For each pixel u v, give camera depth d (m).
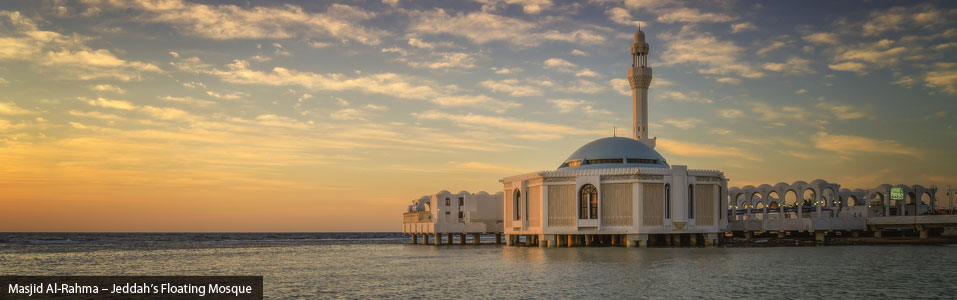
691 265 61.97
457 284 50.06
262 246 139.88
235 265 74.38
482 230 132.50
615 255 76.25
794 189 125.56
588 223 94.06
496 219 134.38
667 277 52.25
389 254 94.44
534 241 107.19
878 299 41.16
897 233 123.31
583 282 49.69
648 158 103.44
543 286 47.81
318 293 46.94
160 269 69.62
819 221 112.62
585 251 85.00
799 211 123.62
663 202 93.31
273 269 67.44
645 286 47.12
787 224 115.44
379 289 48.16
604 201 94.44
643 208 92.81
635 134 137.25
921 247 92.38
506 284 49.41
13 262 82.69
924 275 53.22
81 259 88.81
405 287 48.97
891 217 113.00
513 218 106.94
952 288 45.75
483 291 45.97
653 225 92.94
